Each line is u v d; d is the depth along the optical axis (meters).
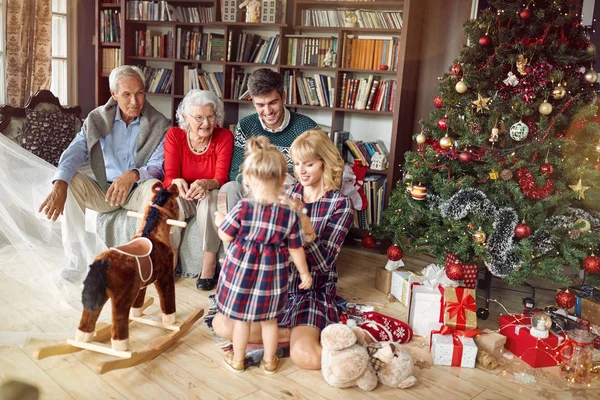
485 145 2.64
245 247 1.93
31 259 2.60
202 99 2.92
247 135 3.10
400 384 2.03
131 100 3.07
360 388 2.02
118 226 3.08
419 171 2.78
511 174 2.54
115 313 2.00
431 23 3.95
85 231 2.82
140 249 2.12
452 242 2.74
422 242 2.85
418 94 4.07
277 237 1.91
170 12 4.39
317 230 2.36
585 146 2.65
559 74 2.52
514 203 2.64
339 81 3.96
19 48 4.32
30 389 0.64
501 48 2.61
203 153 3.08
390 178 3.77
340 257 3.64
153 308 2.62
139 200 3.05
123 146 3.22
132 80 3.05
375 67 3.89
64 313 2.42
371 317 2.42
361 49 3.91
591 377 2.21
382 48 3.86
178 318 2.52
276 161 1.87
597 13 3.49
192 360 2.16
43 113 3.77
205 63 4.53
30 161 2.88
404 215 2.92
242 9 4.22
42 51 4.51
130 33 4.54
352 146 3.99
